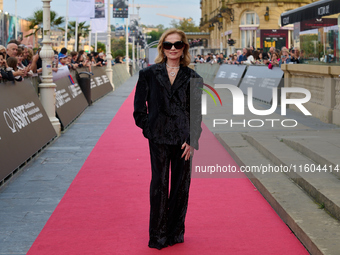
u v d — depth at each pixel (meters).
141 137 9.62
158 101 3.78
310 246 3.76
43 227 4.46
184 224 4.29
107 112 14.11
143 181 6.10
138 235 4.23
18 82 7.82
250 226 4.43
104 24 28.77
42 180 6.20
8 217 4.75
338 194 4.51
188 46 3.79
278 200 4.80
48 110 9.55
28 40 58.59
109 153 7.95
